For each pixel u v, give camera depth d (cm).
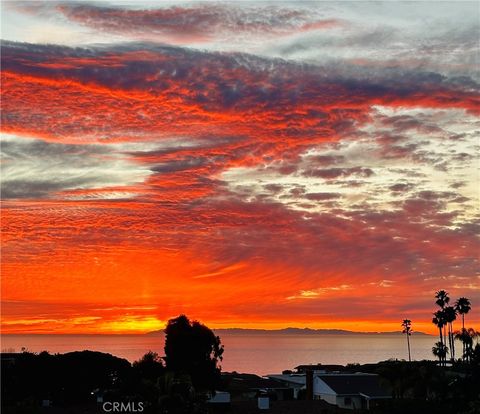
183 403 6712
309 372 9969
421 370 8862
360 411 8094
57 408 7325
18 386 7838
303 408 8150
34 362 8062
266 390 10244
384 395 9031
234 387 10412
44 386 7975
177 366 9388
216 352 9731
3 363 8125
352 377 9675
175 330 9631
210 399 8050
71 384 8056
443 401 8388
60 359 8281
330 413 7869
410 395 8725
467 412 7800
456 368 11369
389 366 9144
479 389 8500
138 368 8800
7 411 7125
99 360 8431
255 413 7762
